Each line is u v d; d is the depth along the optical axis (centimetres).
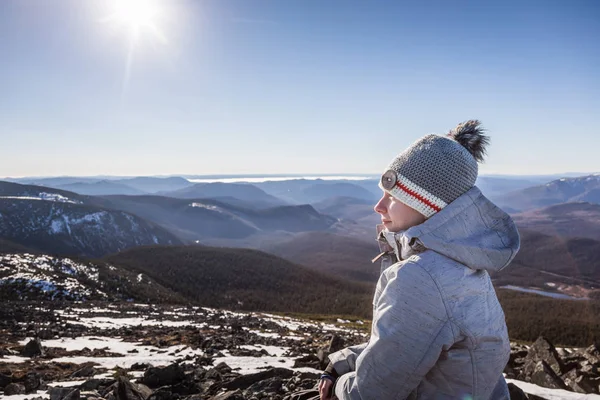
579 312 15588
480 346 185
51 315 3288
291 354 1568
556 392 661
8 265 10088
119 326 2956
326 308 18300
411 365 179
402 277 185
